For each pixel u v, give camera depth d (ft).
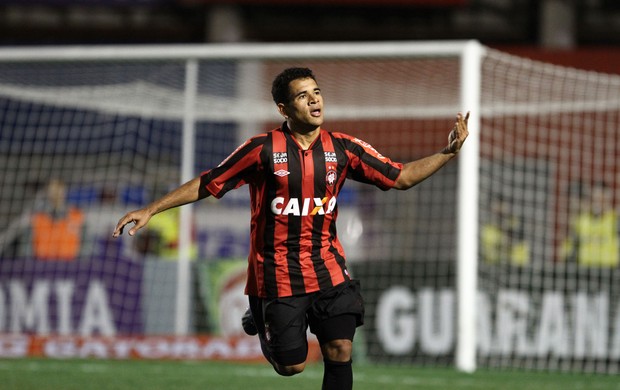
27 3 188.65
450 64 113.50
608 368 105.19
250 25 194.49
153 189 137.49
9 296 118.11
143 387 84.33
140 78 123.95
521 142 126.31
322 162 53.36
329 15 195.52
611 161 125.39
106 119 139.74
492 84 116.16
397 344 109.19
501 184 125.70
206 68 119.96
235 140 135.23
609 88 116.16
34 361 107.45
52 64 122.21
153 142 138.51
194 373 96.02
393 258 132.98
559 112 123.34
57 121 139.74
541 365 106.52
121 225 51.11
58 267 120.16
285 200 53.26
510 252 121.19
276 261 53.67
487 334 107.55
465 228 100.63
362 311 54.19
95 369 98.89
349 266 113.60
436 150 132.57
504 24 195.42
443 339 107.96
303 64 116.67
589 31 193.67
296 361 54.49
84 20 194.90
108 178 138.00
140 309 117.29
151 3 189.16
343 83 116.78
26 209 136.56
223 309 114.42
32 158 138.72
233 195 134.31
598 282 113.29
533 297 108.78
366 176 54.39
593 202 118.21
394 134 133.28
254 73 119.85
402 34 197.06
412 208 133.90
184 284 113.29
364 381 89.61
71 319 117.39
